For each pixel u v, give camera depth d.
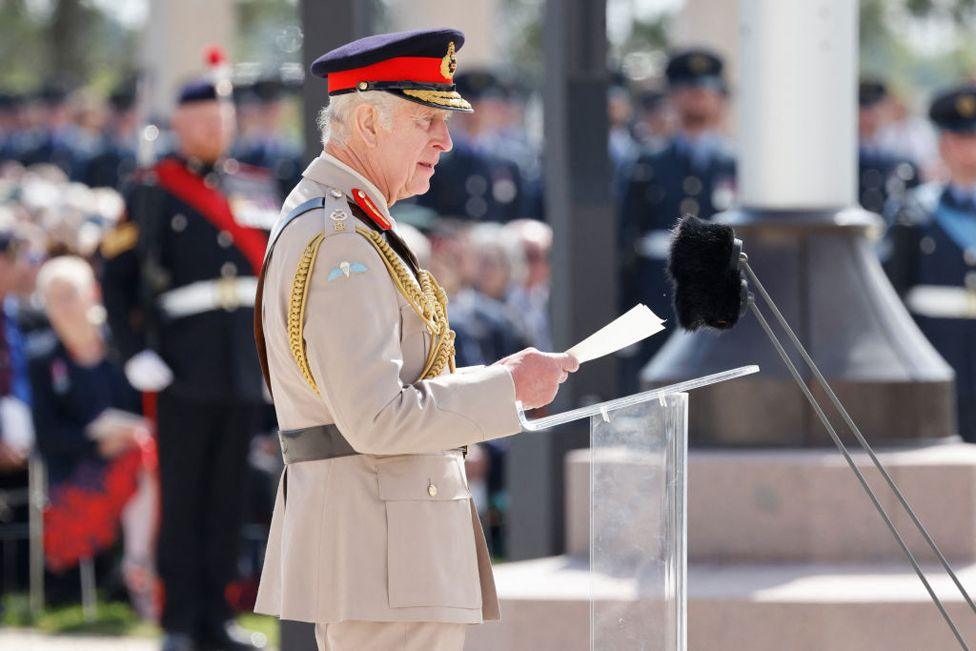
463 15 67.94
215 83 30.30
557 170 28.61
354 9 23.98
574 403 28.38
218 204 29.98
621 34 104.94
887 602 20.39
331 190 15.14
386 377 14.42
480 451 37.22
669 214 45.69
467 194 54.44
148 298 29.66
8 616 32.88
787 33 24.64
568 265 28.48
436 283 15.49
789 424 23.88
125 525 33.44
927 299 38.81
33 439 33.53
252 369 29.73
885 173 53.91
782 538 22.75
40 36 120.38
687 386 15.25
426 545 14.75
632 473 15.52
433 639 14.73
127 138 62.75
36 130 70.00
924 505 22.62
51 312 33.69
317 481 15.00
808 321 24.17
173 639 29.39
